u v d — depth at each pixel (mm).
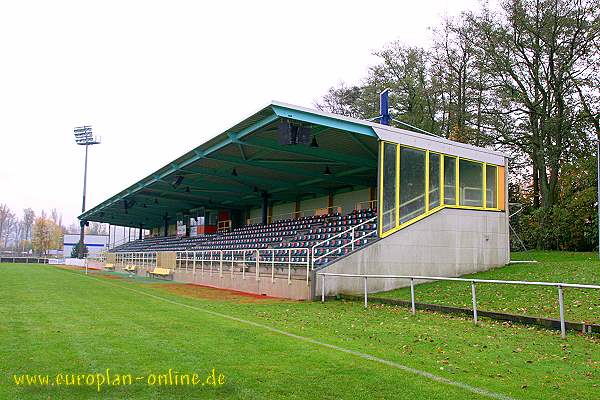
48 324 9820
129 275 35250
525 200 34281
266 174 29266
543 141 30406
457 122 34688
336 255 19547
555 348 8227
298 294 17156
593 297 11922
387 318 11836
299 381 6023
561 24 28797
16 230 160375
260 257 25203
